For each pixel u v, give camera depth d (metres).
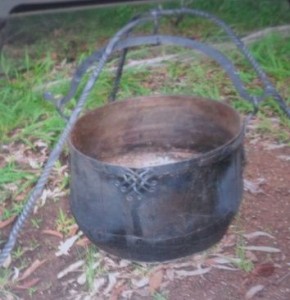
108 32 4.97
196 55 4.24
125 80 3.85
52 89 3.86
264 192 2.88
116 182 2.11
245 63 4.07
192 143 2.67
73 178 2.30
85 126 2.50
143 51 4.27
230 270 2.41
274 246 2.53
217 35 4.58
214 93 3.73
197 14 2.46
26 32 5.00
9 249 2.28
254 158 3.17
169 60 4.21
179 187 2.11
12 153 3.34
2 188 3.05
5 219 2.84
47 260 2.57
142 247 2.21
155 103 2.64
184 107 2.63
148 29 4.62
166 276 2.40
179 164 2.08
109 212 2.18
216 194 2.21
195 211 2.17
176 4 4.95
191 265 2.45
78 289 2.40
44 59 4.39
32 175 3.12
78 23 5.15
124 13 5.16
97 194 2.18
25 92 3.85
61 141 2.24
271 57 4.04
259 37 4.44
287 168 3.08
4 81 4.08
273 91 2.54
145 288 2.36
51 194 2.97
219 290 2.32
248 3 5.16
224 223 2.29
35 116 3.61
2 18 3.96
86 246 2.62
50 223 2.79
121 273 2.44
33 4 3.66
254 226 2.66
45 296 2.38
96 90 3.69
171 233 2.18
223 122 2.52
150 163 2.70
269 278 2.36
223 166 2.20
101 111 2.57
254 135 3.37
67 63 4.41
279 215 2.72
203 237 2.24
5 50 4.69
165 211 2.14
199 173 2.13
